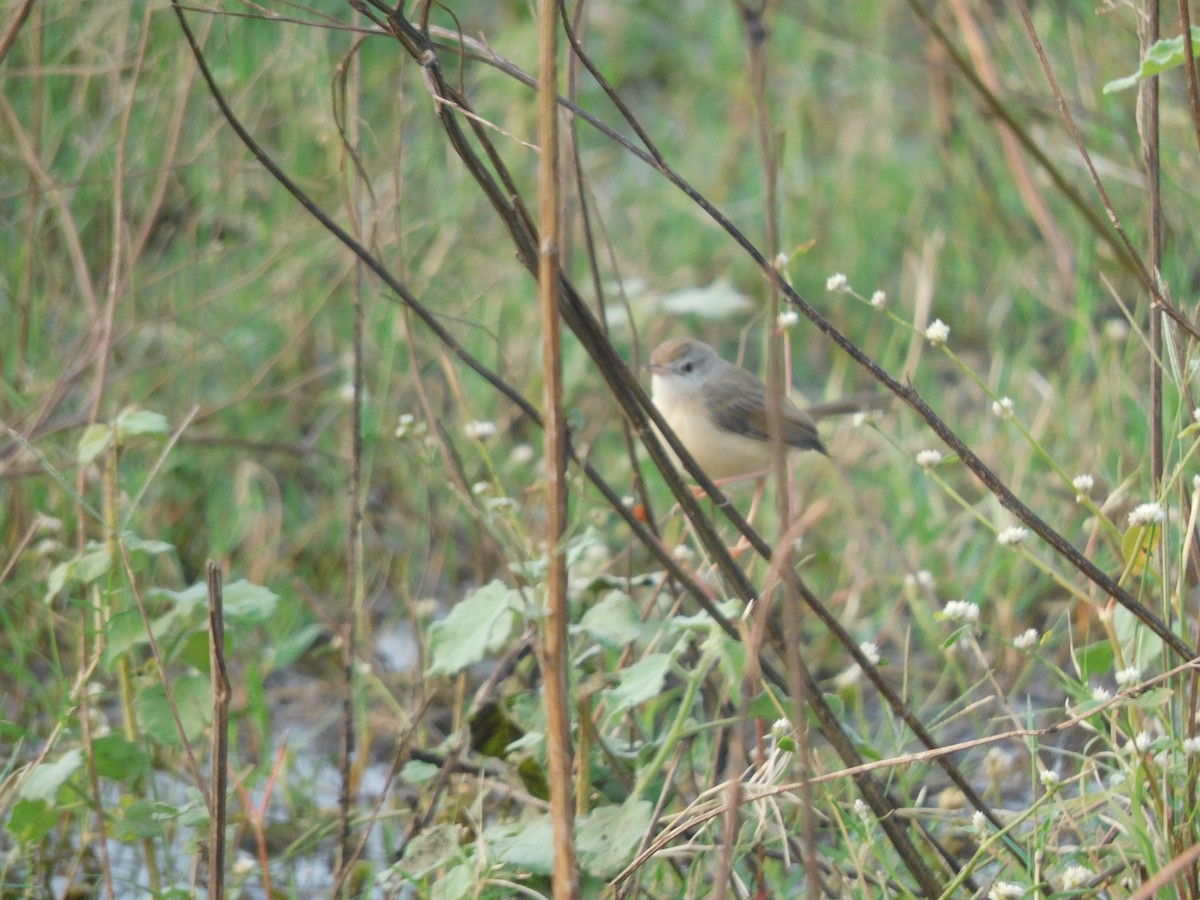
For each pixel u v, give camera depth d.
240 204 12.41
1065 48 13.19
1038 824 6.39
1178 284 11.66
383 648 10.81
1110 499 7.73
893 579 10.32
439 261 12.70
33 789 6.61
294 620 10.52
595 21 19.78
